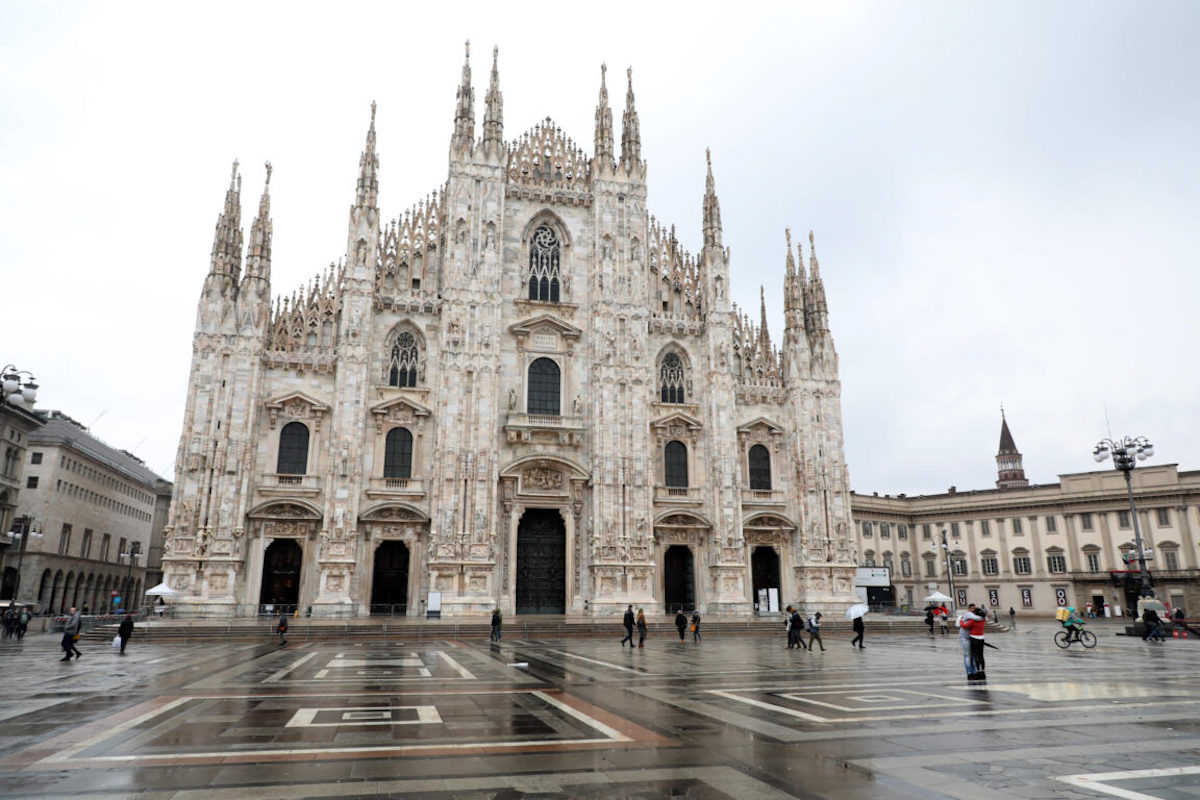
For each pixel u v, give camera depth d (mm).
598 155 68000
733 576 63062
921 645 41969
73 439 105000
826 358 70062
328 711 17359
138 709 17750
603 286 65375
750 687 21953
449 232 62625
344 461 56656
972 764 11977
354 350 58406
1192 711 17234
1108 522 95188
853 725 15461
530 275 65875
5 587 93750
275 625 46188
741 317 70750
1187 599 88125
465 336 60969
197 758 12375
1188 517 89812
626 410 63531
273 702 18859
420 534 58344
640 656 33562
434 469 58375
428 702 18859
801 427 68000
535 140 68375
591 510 61781
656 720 16125
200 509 53969
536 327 64062
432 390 60656
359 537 56938
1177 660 31422
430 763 12062
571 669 27516
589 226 67562
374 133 62469
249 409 56156
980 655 23250
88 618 55469
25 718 16469
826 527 66625
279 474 56438
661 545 63500
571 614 59750
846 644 42469
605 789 10570
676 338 68062
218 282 57469
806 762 12156
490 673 26031
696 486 65312
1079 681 23391
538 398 63500
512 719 16250
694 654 34875
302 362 58406
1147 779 10977
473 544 57906
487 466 59375
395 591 58312
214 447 54969
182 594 52625
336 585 54938
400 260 62781
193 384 55594
